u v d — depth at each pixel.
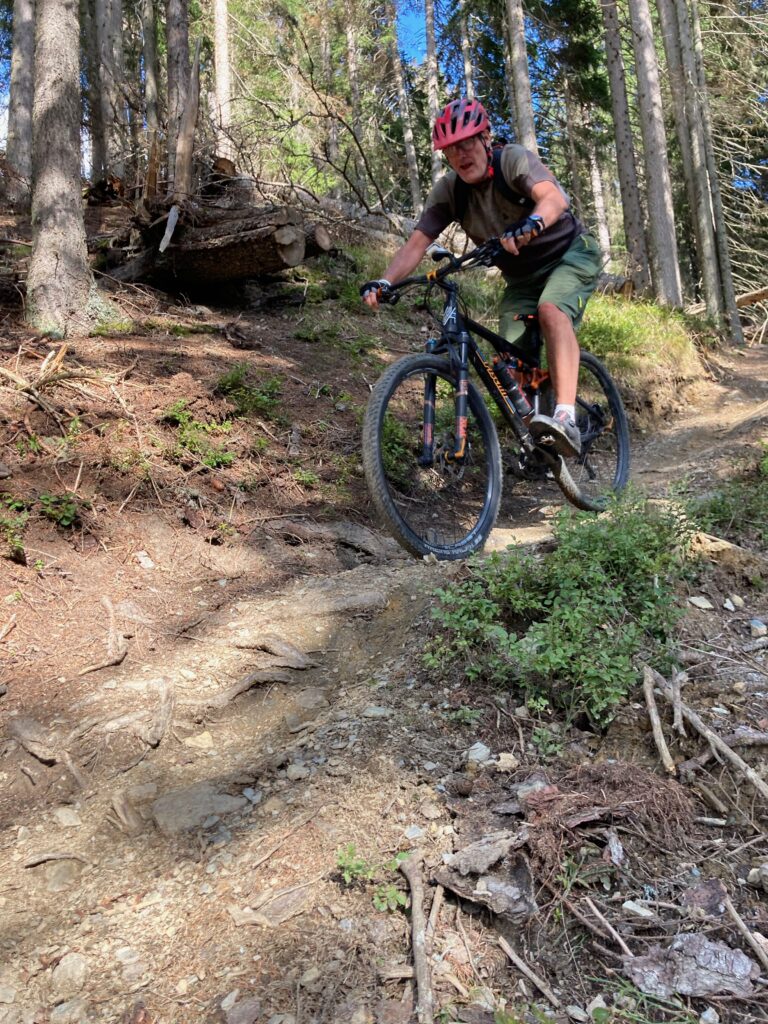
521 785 2.30
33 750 2.73
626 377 8.70
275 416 5.30
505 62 21.47
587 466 4.88
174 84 9.12
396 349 7.28
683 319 12.23
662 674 2.70
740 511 3.98
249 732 2.89
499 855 2.03
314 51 22.06
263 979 1.83
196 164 7.60
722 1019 1.63
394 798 2.32
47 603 3.52
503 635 2.72
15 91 13.38
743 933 1.81
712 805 2.21
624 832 2.11
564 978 1.78
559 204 3.26
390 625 3.41
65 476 4.16
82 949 2.00
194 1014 1.77
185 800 2.48
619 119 15.20
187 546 4.14
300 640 3.40
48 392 4.55
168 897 2.15
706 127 17.34
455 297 3.69
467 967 1.80
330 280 8.38
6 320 5.61
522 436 3.80
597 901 1.93
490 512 3.96
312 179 12.68
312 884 2.07
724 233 17.22
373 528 4.73
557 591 2.99
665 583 3.07
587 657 2.64
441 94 25.14
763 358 12.70
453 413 3.83
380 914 1.96
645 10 14.27
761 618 3.04
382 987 1.77
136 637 3.44
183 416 4.81
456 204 3.58
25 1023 1.81
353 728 2.67
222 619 3.64
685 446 7.55
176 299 7.02
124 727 2.84
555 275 3.56
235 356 6.00
